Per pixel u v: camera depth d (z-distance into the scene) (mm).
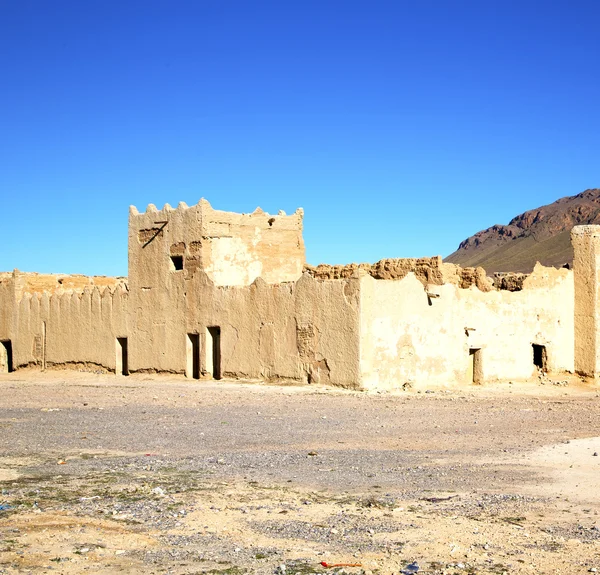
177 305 33406
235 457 14961
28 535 10102
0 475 13492
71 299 39188
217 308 31516
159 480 13047
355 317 26469
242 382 30016
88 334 38125
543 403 25453
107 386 30938
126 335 35875
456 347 29625
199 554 9398
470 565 8969
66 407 23312
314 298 27859
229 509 11273
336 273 34906
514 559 9156
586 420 20625
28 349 41969
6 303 43688
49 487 12625
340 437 17375
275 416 20781
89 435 17688
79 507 11406
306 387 27438
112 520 10766
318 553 9422
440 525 10461
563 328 33469
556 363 33188
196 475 13398
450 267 32719
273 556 9305
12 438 17328
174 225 33750
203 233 32406
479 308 30547
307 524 10539
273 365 29266
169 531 10289
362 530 10266
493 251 144500
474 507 11336
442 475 13398
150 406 23312
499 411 22578
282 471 13695
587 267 33781
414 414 21453
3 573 8766
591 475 13336
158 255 34469
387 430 18422
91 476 13383
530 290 32375
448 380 29281
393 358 27469
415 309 28172
